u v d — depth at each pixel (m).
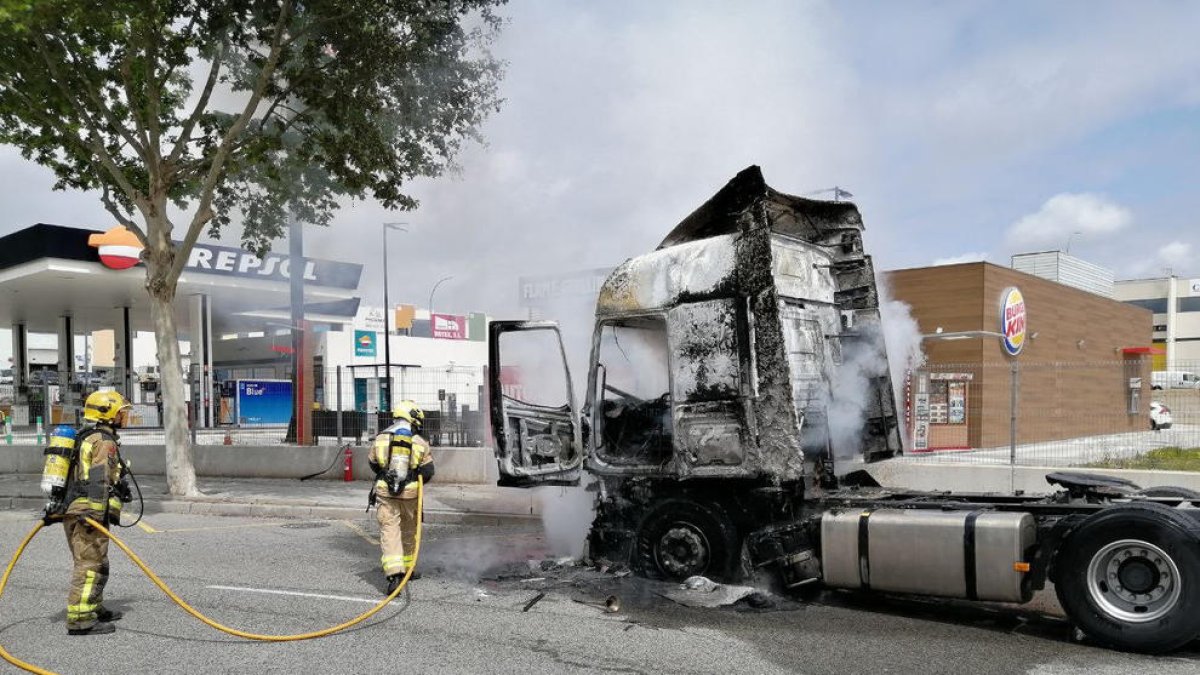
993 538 5.23
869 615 5.81
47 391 18.95
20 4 8.89
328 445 15.11
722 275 6.27
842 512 5.93
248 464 15.38
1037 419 11.80
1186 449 10.62
